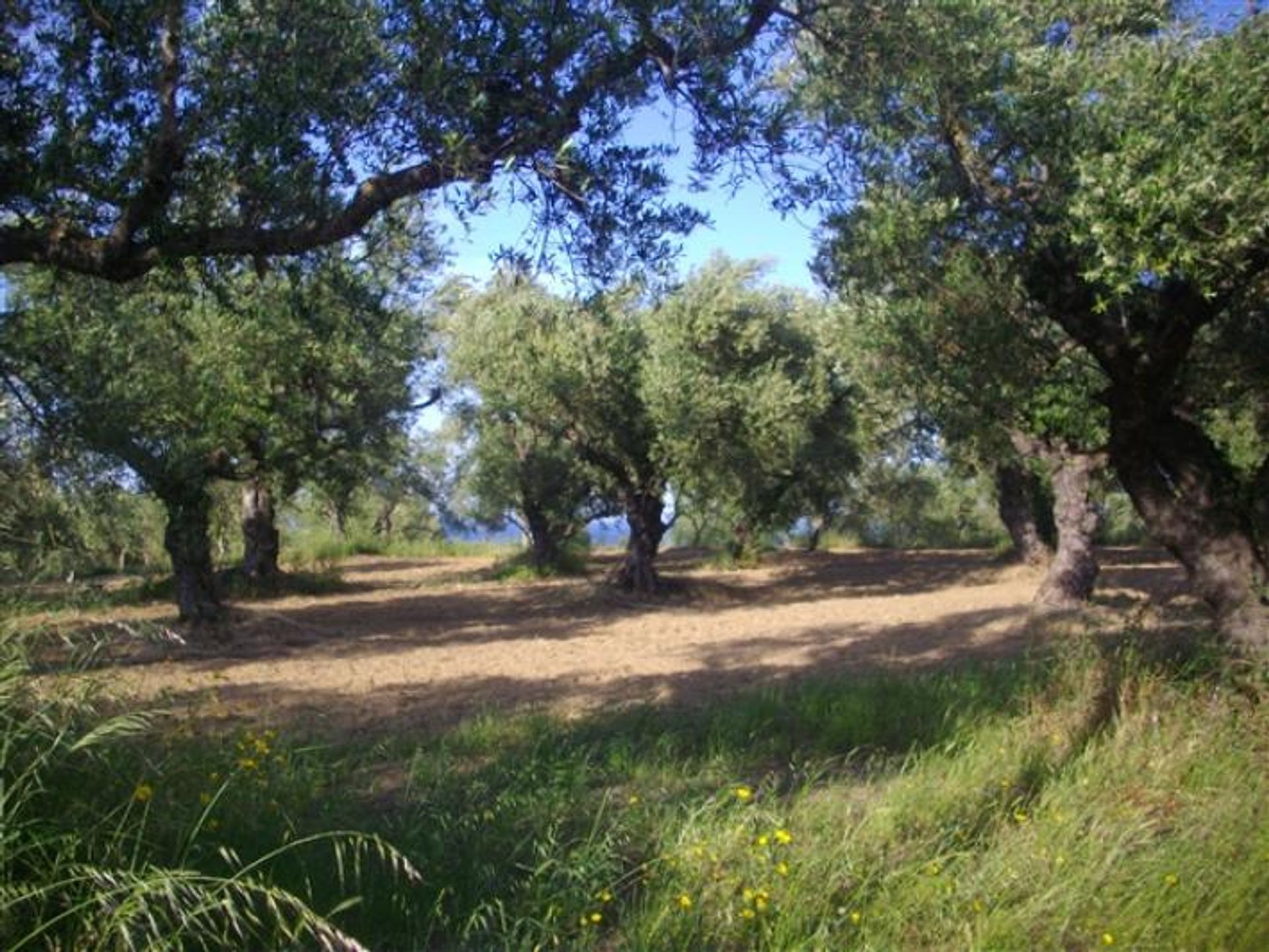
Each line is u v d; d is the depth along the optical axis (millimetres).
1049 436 9609
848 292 8539
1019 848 4500
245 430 17000
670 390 19062
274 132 5484
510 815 5238
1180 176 5703
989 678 8680
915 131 7125
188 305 7168
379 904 4152
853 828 4887
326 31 5504
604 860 4363
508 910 4133
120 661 12430
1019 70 6828
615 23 5461
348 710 9695
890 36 6293
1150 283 7336
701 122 6000
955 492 36375
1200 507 7648
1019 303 8109
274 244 5633
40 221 5980
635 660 12930
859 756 6773
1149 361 7359
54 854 3469
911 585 23453
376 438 21188
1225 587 7496
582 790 5816
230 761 5555
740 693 9461
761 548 31859
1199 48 6605
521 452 25906
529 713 8820
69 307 9711
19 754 3641
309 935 3801
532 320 19594
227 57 5715
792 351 20250
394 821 5168
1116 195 5887
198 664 12859
